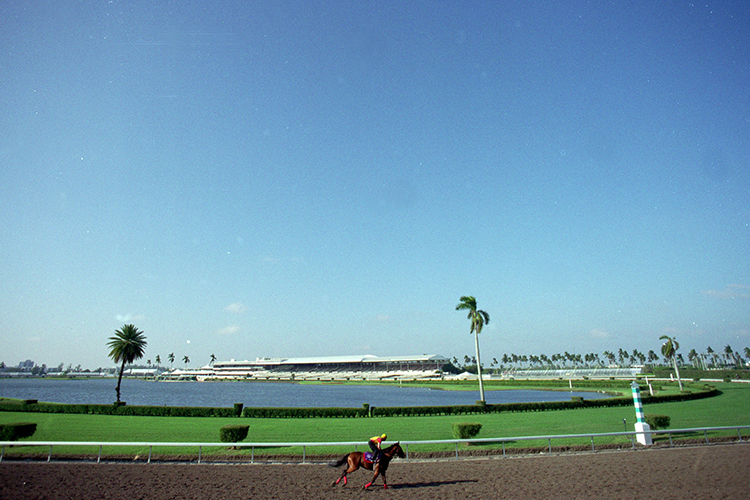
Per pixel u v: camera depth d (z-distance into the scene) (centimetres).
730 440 2411
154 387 14762
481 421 3712
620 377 14138
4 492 1464
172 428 3141
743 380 11781
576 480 1639
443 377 19538
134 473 1773
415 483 1645
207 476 1739
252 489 1549
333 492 1521
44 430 2902
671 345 8631
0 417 3709
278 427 3344
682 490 1473
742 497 1382
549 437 2164
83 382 19475
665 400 5622
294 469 1888
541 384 12794
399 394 10400
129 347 7050
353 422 3756
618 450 2233
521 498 1426
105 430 2950
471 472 1814
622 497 1412
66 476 1705
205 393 10881
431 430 3122
